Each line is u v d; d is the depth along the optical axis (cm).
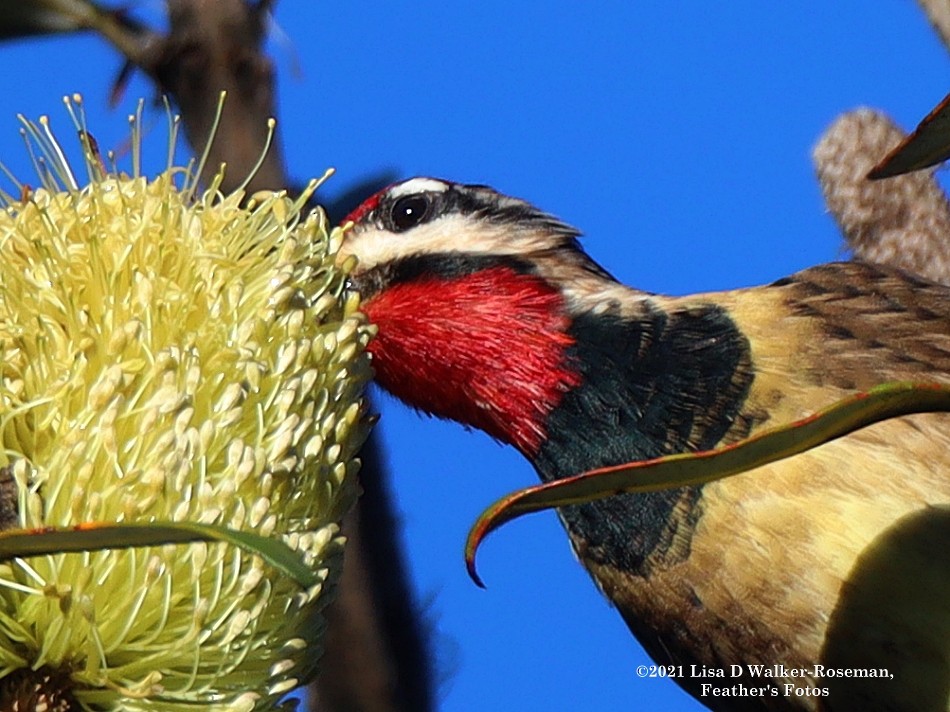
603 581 276
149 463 266
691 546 274
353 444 268
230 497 266
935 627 273
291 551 252
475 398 277
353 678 271
